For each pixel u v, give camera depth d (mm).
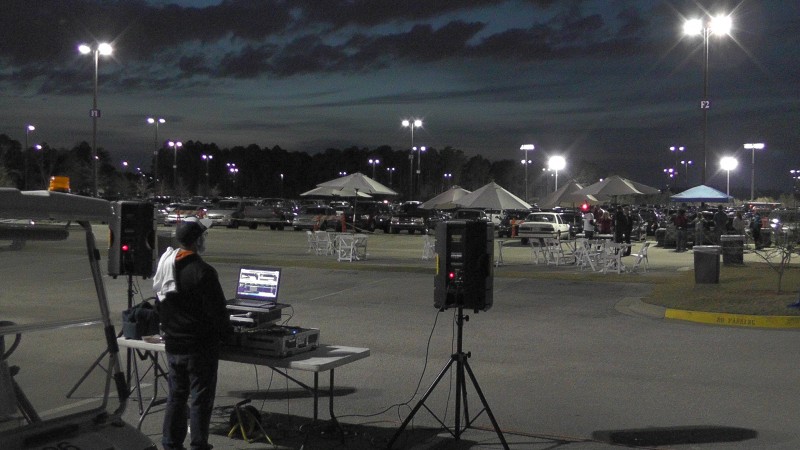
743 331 12617
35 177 80750
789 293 15500
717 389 8727
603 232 31719
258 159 154125
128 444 3512
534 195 139750
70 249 4070
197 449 5668
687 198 29828
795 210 17969
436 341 11680
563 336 12156
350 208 53375
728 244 23109
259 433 6828
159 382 8648
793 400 8234
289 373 9383
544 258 26703
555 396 8422
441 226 6629
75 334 3748
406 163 146125
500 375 9438
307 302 15828
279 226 49812
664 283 18812
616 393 8539
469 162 151375
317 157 151625
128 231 7484
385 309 14914
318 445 6645
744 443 6770
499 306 15398
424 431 7121
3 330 3416
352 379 9172
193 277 5598
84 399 3574
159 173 145375
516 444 6746
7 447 3145
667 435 7000
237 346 6469
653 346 11328
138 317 6891
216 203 54500
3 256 3617
